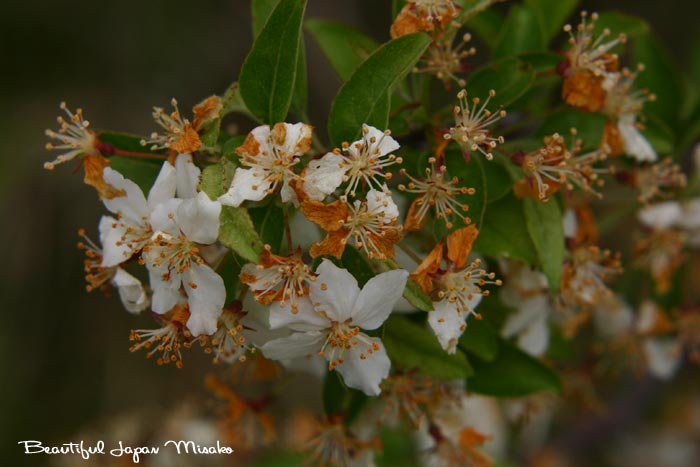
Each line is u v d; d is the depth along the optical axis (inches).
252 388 21.8
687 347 22.2
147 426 22.3
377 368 17.3
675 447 30.1
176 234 17.1
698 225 20.3
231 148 17.2
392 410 18.8
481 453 19.3
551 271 17.8
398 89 18.6
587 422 26.2
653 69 20.6
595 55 18.5
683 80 21.0
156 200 17.3
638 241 20.3
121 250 17.4
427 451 19.6
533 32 19.5
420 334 18.2
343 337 17.1
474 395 19.4
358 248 16.9
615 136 18.8
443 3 17.8
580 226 18.9
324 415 18.8
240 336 17.3
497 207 18.2
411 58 17.3
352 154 17.0
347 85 17.3
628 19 19.9
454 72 18.4
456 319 17.3
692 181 20.4
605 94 18.5
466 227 17.5
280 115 17.4
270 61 17.3
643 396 26.3
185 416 22.3
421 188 17.4
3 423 29.8
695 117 20.6
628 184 19.8
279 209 17.2
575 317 19.5
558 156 18.1
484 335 18.4
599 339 21.5
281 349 17.3
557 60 18.6
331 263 17.0
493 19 20.5
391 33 17.8
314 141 17.9
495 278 18.6
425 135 18.3
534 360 18.7
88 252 18.0
